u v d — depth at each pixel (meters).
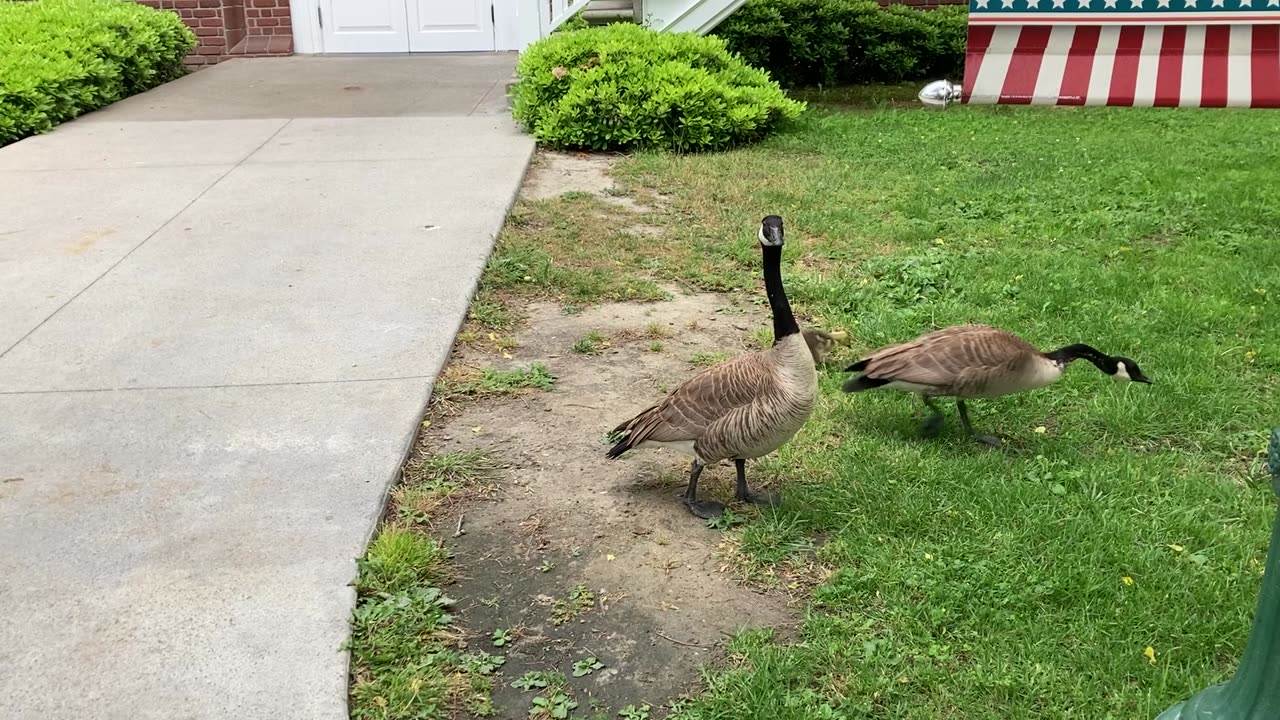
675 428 3.08
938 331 3.57
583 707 2.42
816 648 2.56
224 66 10.79
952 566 2.84
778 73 11.48
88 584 2.72
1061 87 9.27
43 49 8.39
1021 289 4.88
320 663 2.46
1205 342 4.30
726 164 7.21
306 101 8.95
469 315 4.60
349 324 4.41
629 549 3.01
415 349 4.17
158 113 8.49
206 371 3.97
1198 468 3.41
